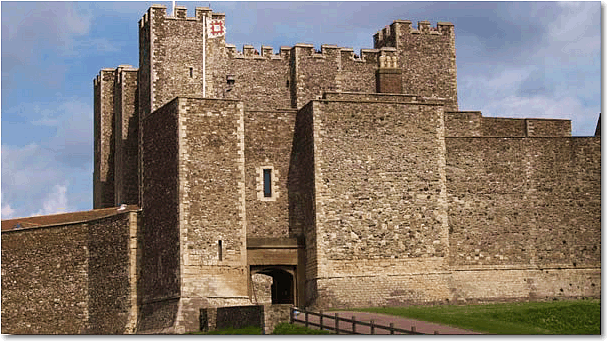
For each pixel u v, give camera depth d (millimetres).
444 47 78000
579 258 65375
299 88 73625
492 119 70875
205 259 60531
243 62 73750
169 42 72125
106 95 82188
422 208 62875
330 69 74500
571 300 63719
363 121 62750
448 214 64062
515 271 64500
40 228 68625
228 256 61062
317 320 53719
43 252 68312
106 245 65438
